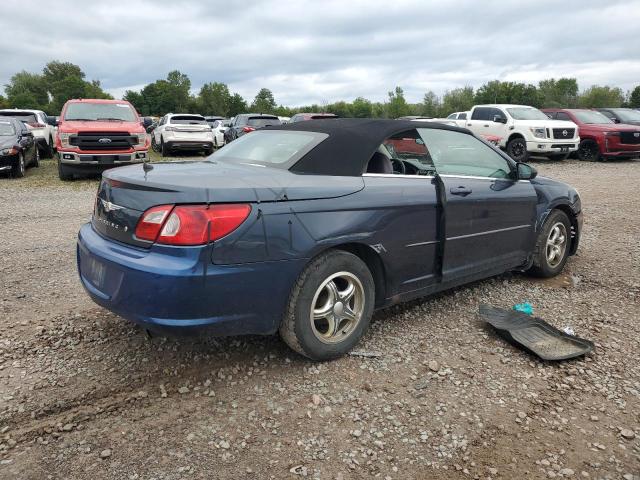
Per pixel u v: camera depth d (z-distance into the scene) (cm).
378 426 274
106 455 249
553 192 508
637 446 262
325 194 322
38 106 10688
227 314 289
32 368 327
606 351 363
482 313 413
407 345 367
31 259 559
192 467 242
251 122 1992
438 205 386
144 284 277
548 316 424
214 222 278
